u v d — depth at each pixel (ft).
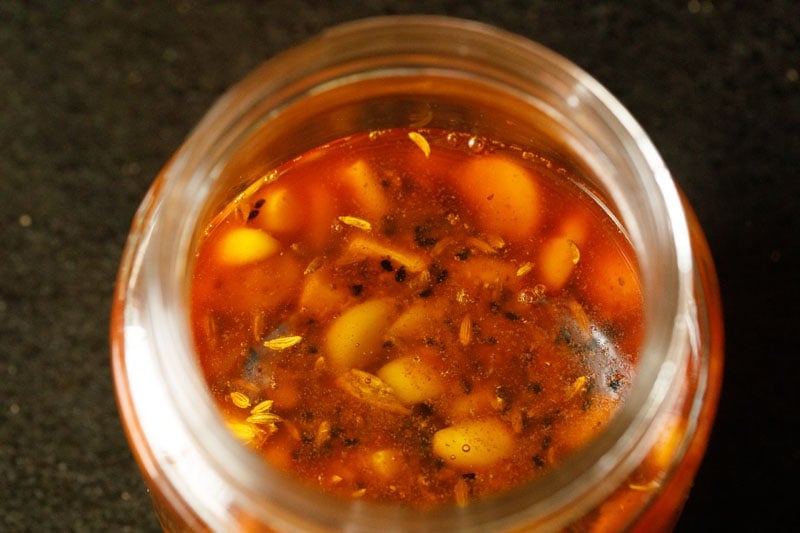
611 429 0.75
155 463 0.82
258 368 0.82
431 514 0.74
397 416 0.80
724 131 1.11
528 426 0.80
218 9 1.15
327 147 0.86
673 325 0.76
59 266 1.09
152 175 1.11
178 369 0.76
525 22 1.14
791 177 1.10
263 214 0.84
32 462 1.05
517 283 0.83
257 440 0.80
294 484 0.75
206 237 0.83
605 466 0.75
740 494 1.03
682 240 0.78
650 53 1.13
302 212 0.85
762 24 1.14
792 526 1.03
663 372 0.76
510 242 0.84
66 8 1.15
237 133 0.81
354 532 0.74
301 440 0.80
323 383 0.81
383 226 0.84
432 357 0.81
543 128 0.84
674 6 1.14
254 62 1.14
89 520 1.04
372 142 0.87
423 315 0.82
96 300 1.09
